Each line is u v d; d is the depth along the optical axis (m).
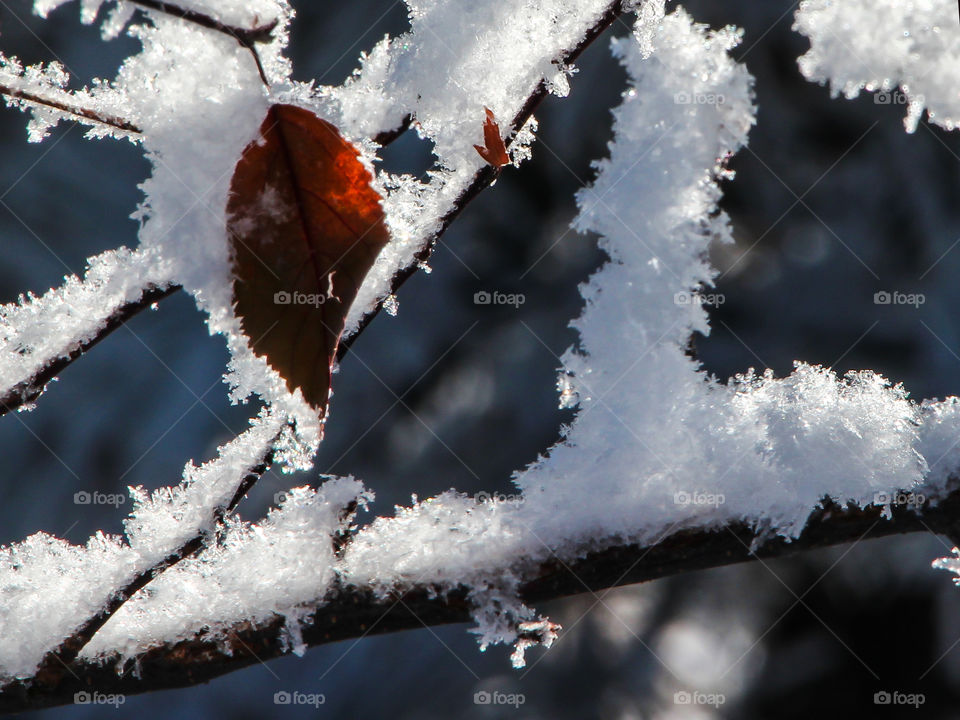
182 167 0.72
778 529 0.76
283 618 0.77
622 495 0.76
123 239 3.48
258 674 3.12
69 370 3.37
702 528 0.76
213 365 3.36
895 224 3.27
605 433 0.77
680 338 0.77
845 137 3.28
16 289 3.37
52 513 3.16
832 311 3.21
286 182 0.72
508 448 3.29
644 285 0.78
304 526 0.77
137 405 3.31
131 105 0.72
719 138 0.78
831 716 3.31
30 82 0.72
